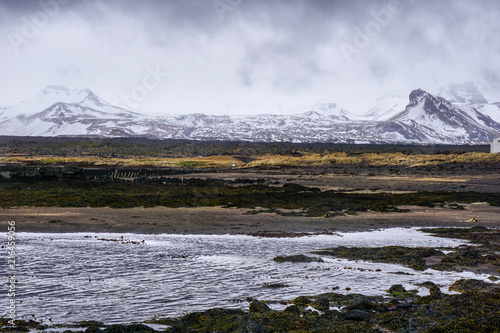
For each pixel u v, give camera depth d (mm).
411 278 17781
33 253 21781
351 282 17109
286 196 47656
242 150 195500
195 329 11328
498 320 11508
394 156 118375
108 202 41375
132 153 175000
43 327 11781
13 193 44031
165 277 17688
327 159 118125
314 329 11367
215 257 21562
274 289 16141
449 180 72312
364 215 37938
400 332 11297
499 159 97312
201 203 42656
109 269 18828
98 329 10742
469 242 26422
